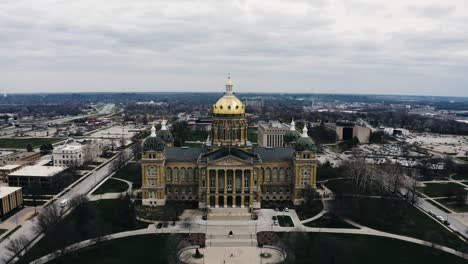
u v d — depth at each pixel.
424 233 157.00
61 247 132.25
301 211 183.12
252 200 181.12
